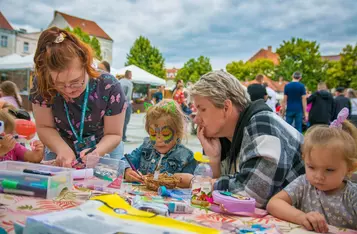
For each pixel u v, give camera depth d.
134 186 1.79
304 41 50.34
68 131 2.10
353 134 1.50
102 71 2.12
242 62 59.00
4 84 5.38
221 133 1.77
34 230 0.85
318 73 47.41
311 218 1.20
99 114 2.05
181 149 2.21
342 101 8.32
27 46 37.66
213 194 1.41
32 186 1.33
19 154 2.15
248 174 1.48
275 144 1.49
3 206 1.19
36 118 2.06
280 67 50.34
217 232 0.98
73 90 1.73
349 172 1.37
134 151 2.34
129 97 7.29
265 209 1.48
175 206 1.30
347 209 1.39
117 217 0.99
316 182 1.36
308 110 8.27
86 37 35.81
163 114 2.16
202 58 49.06
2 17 36.19
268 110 1.63
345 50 38.50
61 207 1.21
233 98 1.66
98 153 1.88
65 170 1.52
